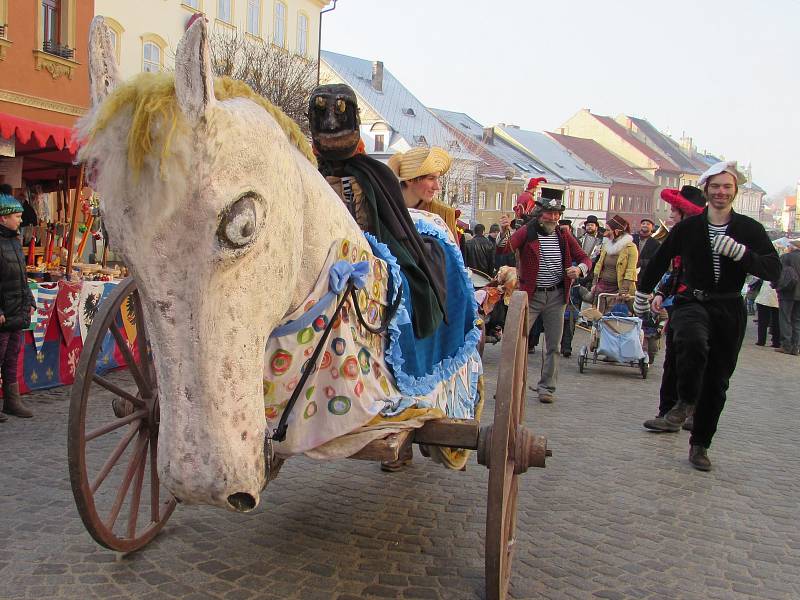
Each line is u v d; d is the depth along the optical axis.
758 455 5.93
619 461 5.52
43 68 16.77
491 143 65.69
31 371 6.81
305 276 2.37
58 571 3.30
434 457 3.38
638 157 84.75
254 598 3.12
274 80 23.52
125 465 4.74
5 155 8.34
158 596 3.11
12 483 4.43
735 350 5.43
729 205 5.49
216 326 1.97
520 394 3.54
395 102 55.81
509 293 4.98
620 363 9.90
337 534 3.83
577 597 3.28
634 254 10.66
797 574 3.66
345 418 2.55
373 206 3.00
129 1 22.44
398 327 2.94
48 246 8.74
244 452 2.05
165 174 1.77
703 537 4.09
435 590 3.25
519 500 4.54
